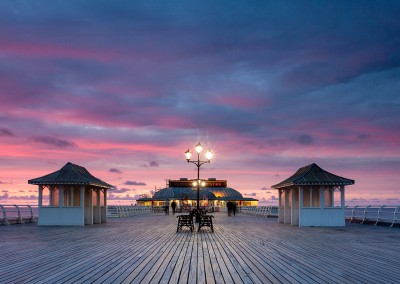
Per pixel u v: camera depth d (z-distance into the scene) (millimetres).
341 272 10445
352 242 17500
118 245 16266
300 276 9930
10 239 18594
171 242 17516
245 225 30062
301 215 28000
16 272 10328
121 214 46062
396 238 19297
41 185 28250
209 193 84562
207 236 20516
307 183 27609
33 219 33000
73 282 9164
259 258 12781
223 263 11797
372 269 10875
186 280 9438
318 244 16734
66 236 20156
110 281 9281
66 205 29906
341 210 27953
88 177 29562
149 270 10664
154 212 70250
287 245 16375
